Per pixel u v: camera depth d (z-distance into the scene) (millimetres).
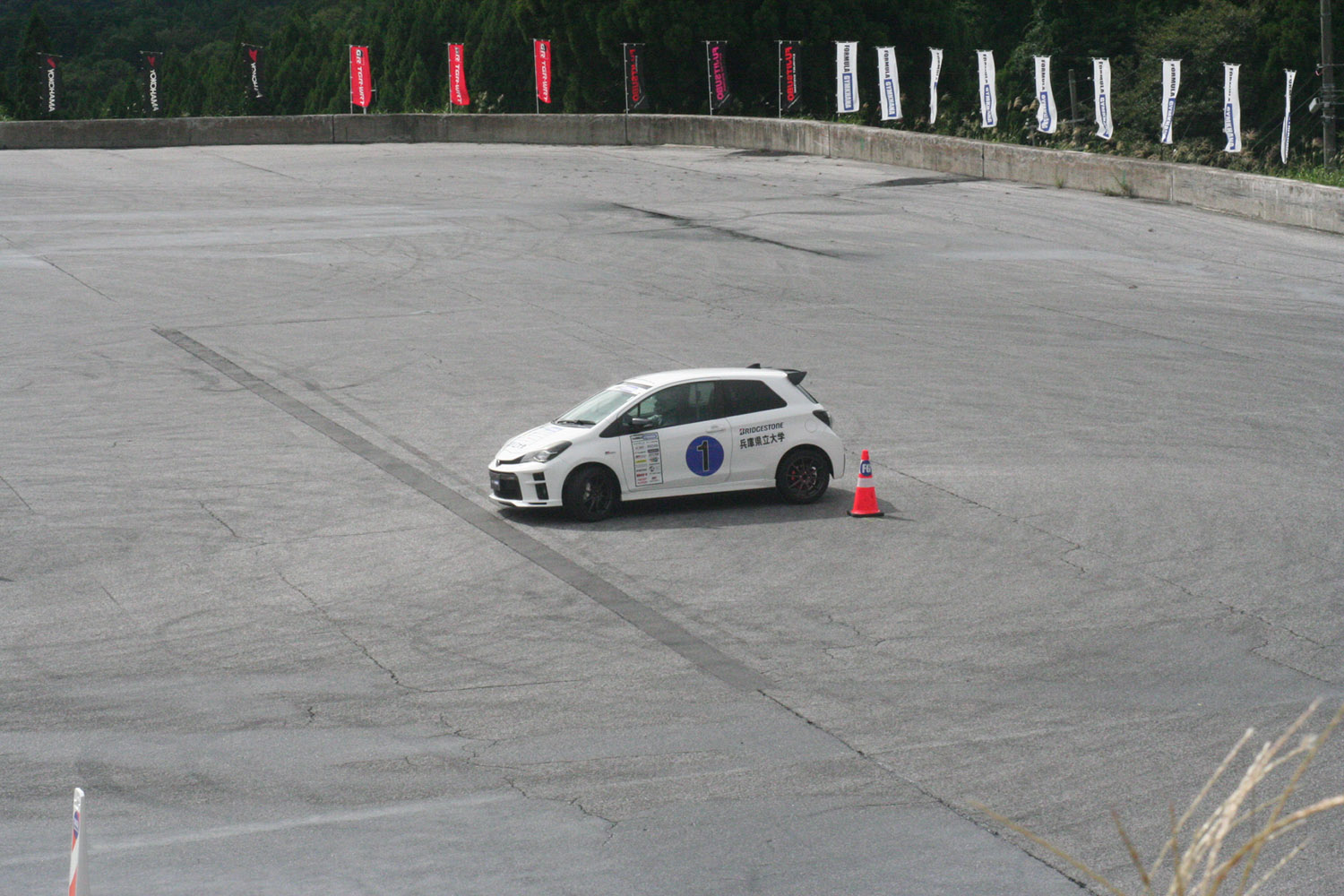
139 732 17266
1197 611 21312
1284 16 102562
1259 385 35625
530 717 17641
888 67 79750
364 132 92375
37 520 26344
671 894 13297
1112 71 108938
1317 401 34250
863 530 25469
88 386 36094
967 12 129375
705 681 18766
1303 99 101312
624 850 14172
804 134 81625
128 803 15344
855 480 28750
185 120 90625
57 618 21438
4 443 31359
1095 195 65188
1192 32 104438
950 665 19281
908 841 14320
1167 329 41719
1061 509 26484
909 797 15367
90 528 25891
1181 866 5074
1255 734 16938
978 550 24234
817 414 27625
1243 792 5148
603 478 26266
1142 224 57938
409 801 15352
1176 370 37125
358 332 41969
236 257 52875
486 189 69750
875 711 17750
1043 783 15688
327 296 46750
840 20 93812
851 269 50781
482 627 20891
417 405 34344
